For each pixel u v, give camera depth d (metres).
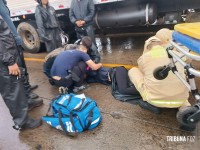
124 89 2.91
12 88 2.29
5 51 2.09
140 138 2.21
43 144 2.32
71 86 3.34
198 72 1.59
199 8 4.40
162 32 2.45
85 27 4.36
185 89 2.17
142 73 2.54
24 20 6.00
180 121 2.09
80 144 2.25
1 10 2.78
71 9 4.39
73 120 2.32
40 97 3.35
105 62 4.21
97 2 4.37
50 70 3.44
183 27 1.79
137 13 4.49
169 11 4.64
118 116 2.60
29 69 4.66
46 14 4.24
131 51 4.70
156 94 2.26
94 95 3.15
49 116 2.50
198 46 1.48
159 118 2.47
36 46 5.69
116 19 4.74
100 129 2.42
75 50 3.15
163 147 2.07
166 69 2.13
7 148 2.36
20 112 2.43
